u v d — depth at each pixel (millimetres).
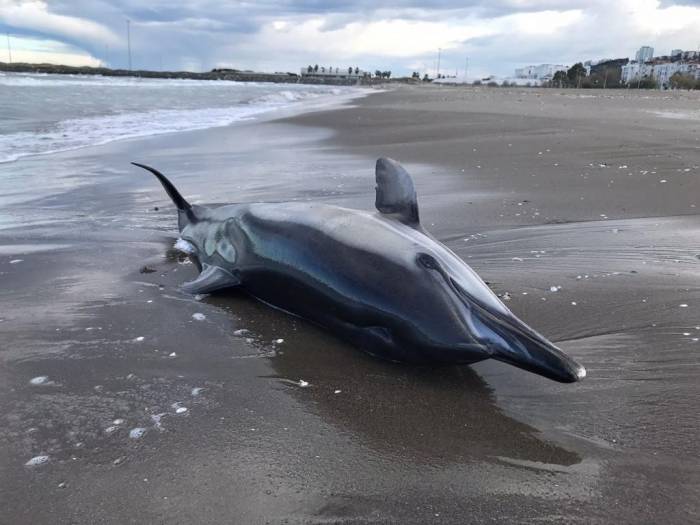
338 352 3854
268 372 3584
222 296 4824
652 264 5082
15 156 12352
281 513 2357
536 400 3184
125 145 14516
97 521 2324
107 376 3500
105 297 4777
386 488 2510
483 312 3377
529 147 12344
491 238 6184
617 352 3590
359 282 3793
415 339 3484
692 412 2938
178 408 3160
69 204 8305
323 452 2781
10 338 3984
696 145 11453
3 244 6312
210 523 2305
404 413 3125
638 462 2596
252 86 74562
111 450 2783
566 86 113375
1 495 2469
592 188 8242
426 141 14773
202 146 14688
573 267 5137
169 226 7094
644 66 142250
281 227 4531
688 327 3812
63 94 30719
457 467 2645
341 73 181625
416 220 4359
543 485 2484
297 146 14828
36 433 2910
